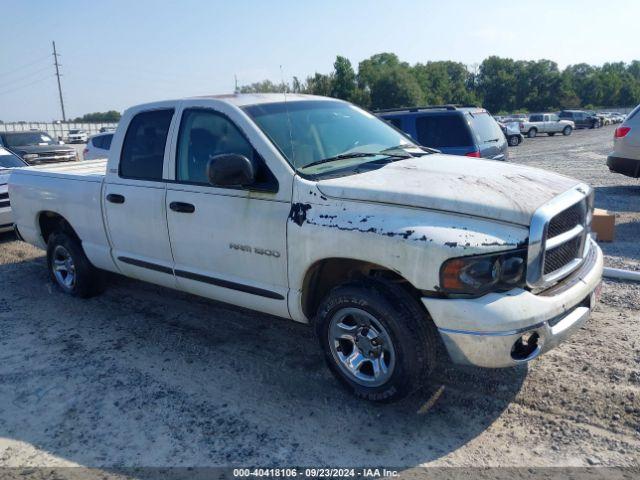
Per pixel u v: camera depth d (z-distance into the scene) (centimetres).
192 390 385
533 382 368
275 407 358
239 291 405
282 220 362
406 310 321
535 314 297
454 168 377
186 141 429
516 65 12588
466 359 307
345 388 363
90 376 411
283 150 377
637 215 867
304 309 376
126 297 581
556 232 320
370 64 8338
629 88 12925
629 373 370
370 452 310
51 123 7469
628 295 510
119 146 483
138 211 461
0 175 893
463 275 296
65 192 543
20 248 832
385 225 318
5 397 388
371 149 430
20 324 520
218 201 397
